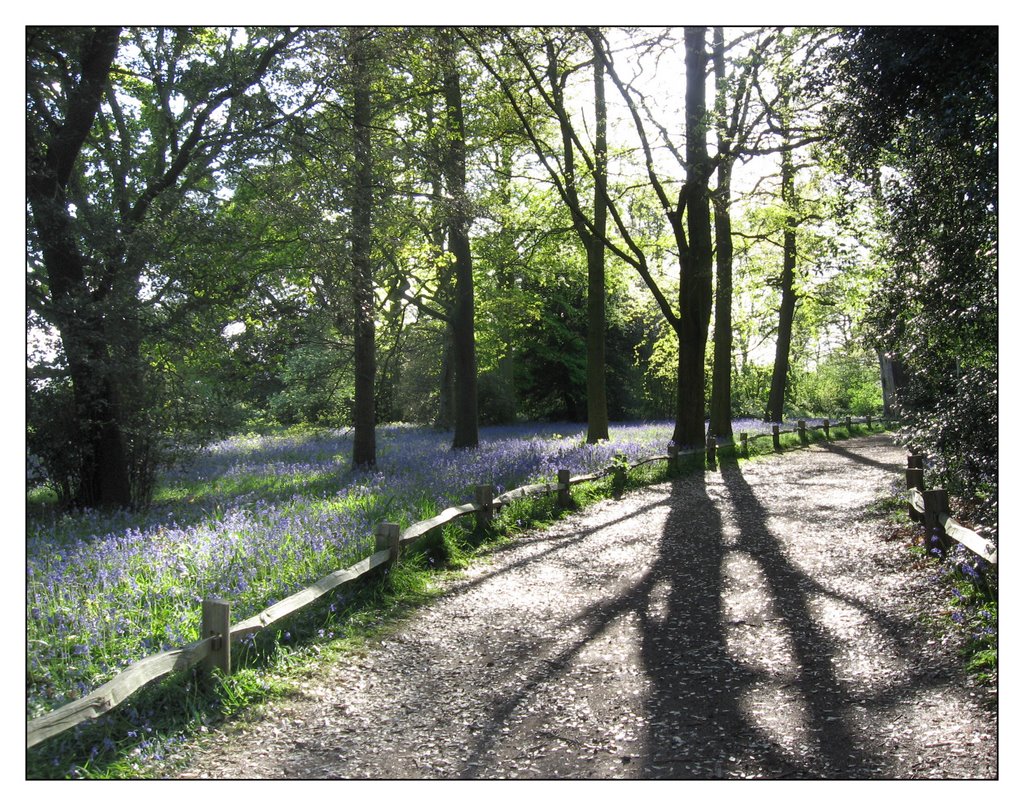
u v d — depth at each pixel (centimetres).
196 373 1374
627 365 4497
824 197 1892
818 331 4784
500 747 445
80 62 1187
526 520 1083
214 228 1163
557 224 2278
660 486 1503
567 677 550
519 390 4356
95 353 1106
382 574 763
